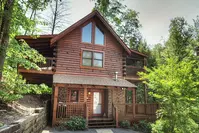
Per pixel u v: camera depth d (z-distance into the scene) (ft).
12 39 25.13
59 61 42.57
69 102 40.70
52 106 39.19
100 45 48.08
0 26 17.89
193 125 21.08
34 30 27.40
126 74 52.19
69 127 33.22
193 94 20.61
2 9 17.75
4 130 10.57
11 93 22.98
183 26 67.67
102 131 34.09
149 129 36.47
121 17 86.33
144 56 57.00
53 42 41.75
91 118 41.86
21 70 38.63
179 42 65.16
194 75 22.89
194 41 63.46
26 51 27.40
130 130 37.01
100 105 46.60
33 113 22.80
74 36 45.39
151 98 61.16
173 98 21.16
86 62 45.60
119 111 45.85
